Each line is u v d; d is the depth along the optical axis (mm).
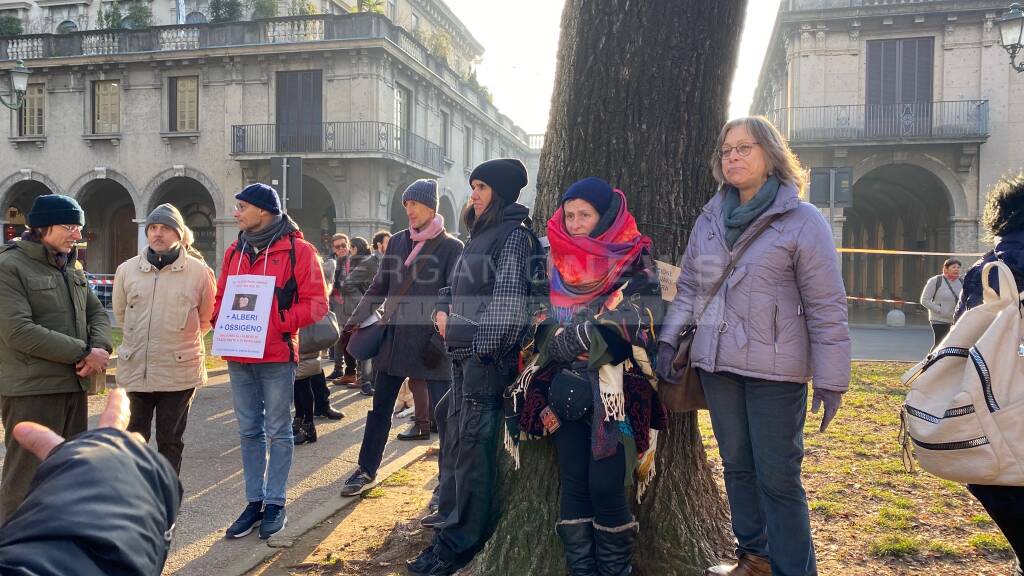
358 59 21281
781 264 2328
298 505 4184
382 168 21938
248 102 21969
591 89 2965
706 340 2416
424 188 4262
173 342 3904
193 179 22609
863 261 29953
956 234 20375
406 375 4262
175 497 977
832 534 3545
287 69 21750
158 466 957
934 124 20078
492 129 32375
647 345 2385
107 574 800
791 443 2342
